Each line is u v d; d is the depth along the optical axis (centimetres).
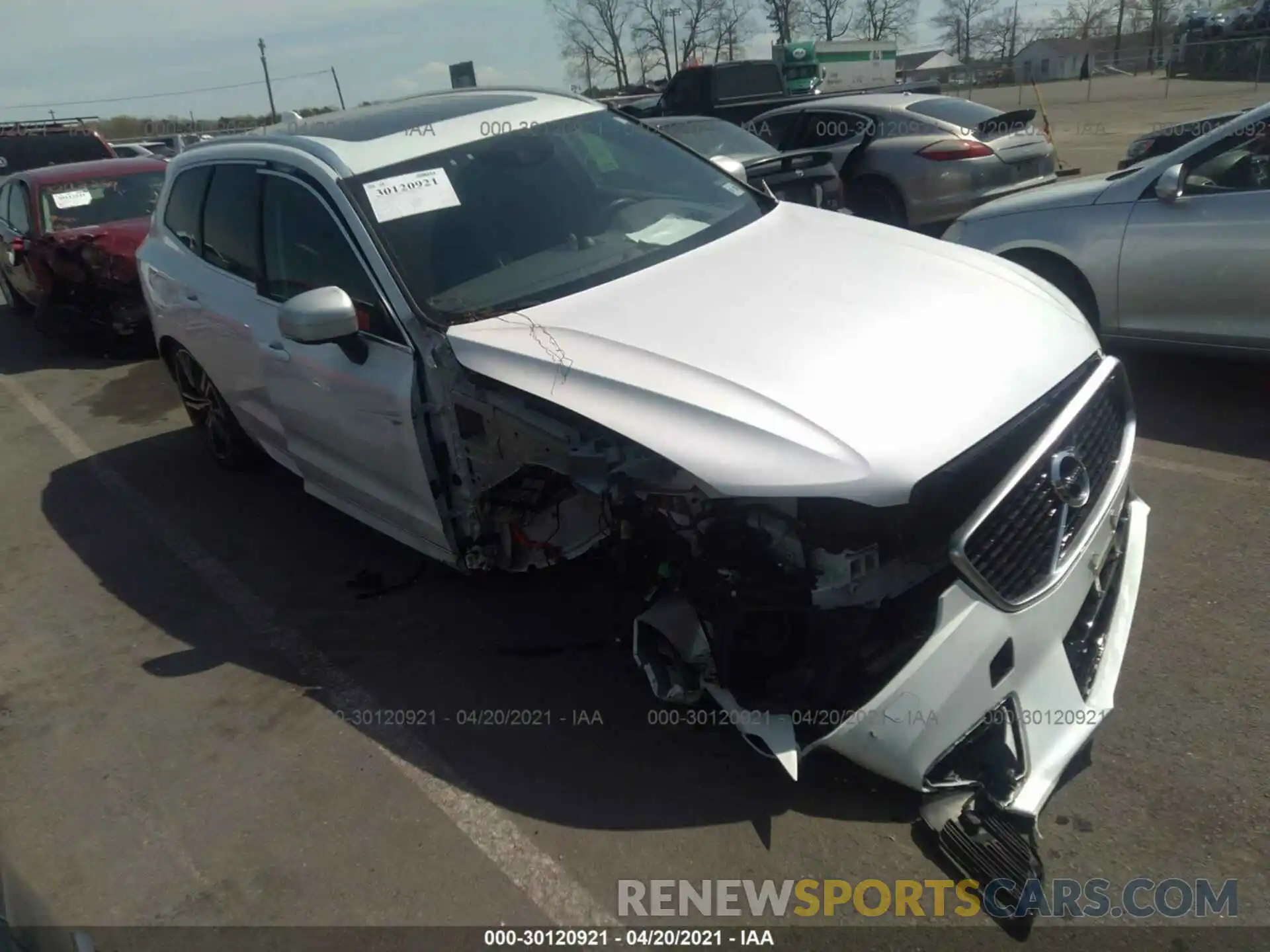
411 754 322
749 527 251
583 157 409
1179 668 314
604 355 289
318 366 375
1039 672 262
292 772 322
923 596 248
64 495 575
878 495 236
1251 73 2956
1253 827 254
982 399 261
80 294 841
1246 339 473
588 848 276
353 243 358
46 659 407
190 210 491
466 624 388
